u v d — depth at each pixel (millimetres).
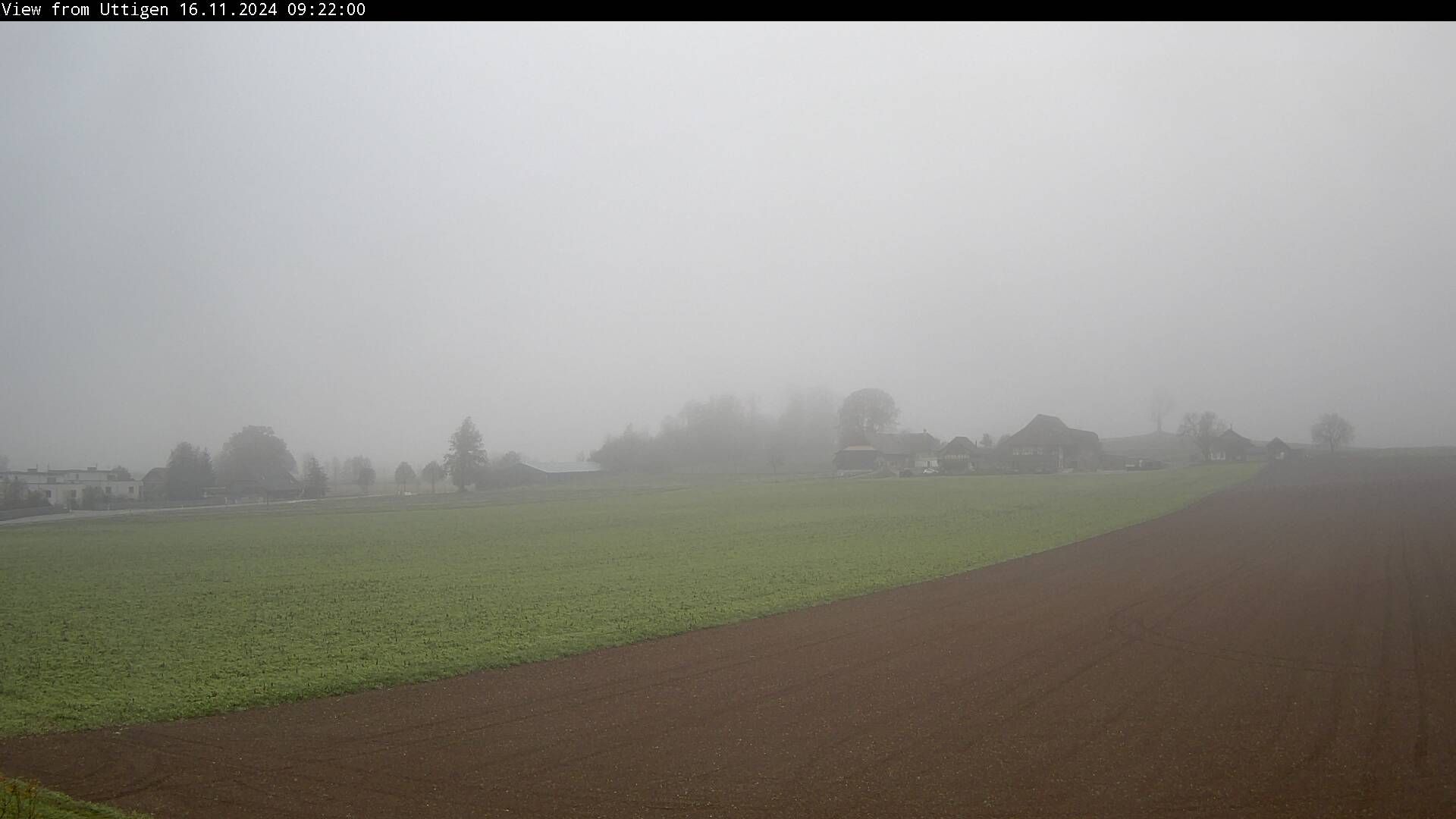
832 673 15180
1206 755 10695
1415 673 14492
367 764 11086
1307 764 10367
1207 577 25531
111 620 23562
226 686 15477
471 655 17406
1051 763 10523
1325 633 17688
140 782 10602
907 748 11148
